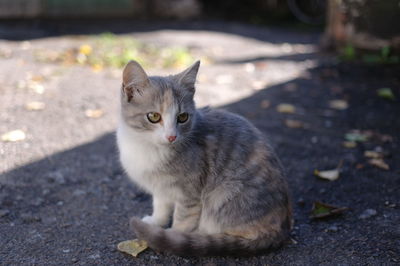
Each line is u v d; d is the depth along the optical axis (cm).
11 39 197
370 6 179
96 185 102
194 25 277
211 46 214
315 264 84
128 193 101
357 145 118
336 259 85
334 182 105
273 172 88
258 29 284
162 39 221
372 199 99
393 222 93
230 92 145
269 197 87
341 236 90
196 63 89
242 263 85
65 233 89
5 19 252
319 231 92
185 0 304
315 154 115
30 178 101
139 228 84
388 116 132
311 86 155
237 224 86
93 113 125
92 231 90
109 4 280
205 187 87
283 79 162
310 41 245
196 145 87
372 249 87
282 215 87
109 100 132
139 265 84
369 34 183
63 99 130
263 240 85
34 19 258
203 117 90
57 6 266
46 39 201
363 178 106
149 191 91
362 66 176
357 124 128
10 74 143
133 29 248
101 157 110
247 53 203
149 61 170
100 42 194
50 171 104
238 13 329
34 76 142
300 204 99
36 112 123
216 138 88
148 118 86
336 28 197
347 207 95
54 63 161
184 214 88
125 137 88
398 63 175
